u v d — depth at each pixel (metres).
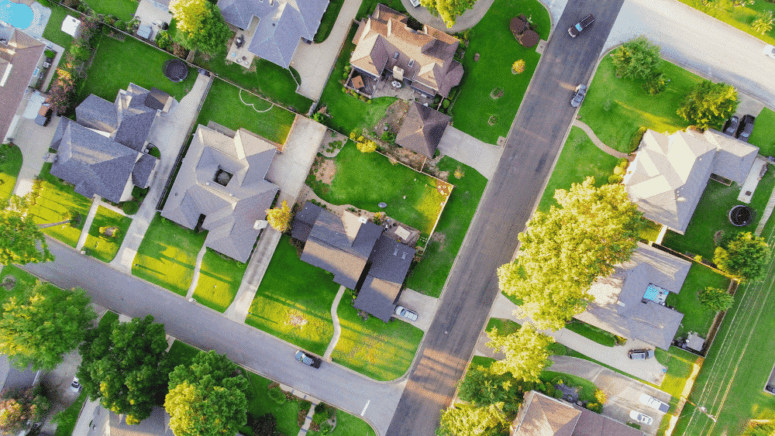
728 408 47.00
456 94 47.00
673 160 43.69
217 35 43.75
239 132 46.59
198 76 47.66
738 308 46.75
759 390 46.78
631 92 46.53
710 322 47.16
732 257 44.41
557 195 42.94
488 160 47.66
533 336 42.75
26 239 43.47
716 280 46.97
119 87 47.75
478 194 47.84
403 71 45.03
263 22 44.84
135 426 45.44
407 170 47.88
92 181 45.78
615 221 39.50
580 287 39.50
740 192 46.28
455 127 47.50
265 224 47.00
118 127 46.06
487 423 43.81
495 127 47.41
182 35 43.25
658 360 47.88
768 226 46.22
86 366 43.91
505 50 46.81
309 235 46.38
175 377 42.44
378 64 44.81
